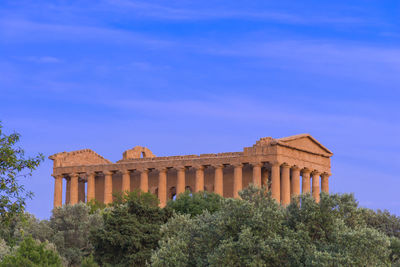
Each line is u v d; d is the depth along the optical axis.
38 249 107.75
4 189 71.75
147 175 187.50
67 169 198.50
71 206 148.50
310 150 178.62
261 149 169.50
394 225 143.25
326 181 184.38
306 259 87.31
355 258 86.00
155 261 95.19
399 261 104.25
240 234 88.75
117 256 118.81
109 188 191.88
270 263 88.81
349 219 94.69
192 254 96.31
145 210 125.38
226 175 181.75
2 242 126.62
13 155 73.12
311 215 91.56
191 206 144.62
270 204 96.69
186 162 180.00
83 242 139.00
